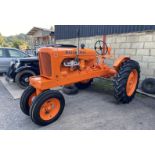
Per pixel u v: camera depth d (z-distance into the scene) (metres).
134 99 4.20
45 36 21.22
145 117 3.27
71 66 3.53
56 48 3.25
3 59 6.82
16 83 5.30
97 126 2.94
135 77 4.05
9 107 3.79
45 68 3.23
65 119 3.20
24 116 3.35
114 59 5.98
